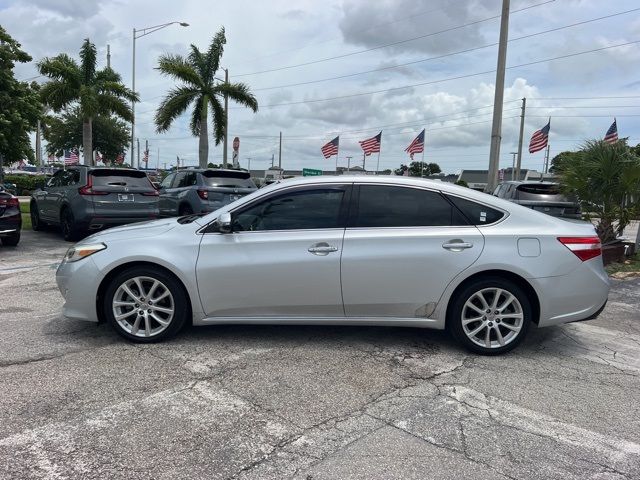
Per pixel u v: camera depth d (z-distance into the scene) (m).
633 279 8.34
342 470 2.84
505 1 15.20
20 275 7.71
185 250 4.59
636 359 4.64
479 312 4.57
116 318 4.67
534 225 4.59
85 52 20.38
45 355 4.40
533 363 4.47
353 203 4.65
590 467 2.92
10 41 18.84
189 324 5.25
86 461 2.86
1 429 3.18
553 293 4.47
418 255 4.48
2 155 20.33
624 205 9.91
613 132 22.20
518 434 3.27
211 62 23.81
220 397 3.68
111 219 10.77
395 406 3.60
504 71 15.47
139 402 3.57
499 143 15.71
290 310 4.61
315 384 3.93
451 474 2.82
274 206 4.68
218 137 24.72
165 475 2.76
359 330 5.20
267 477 2.77
